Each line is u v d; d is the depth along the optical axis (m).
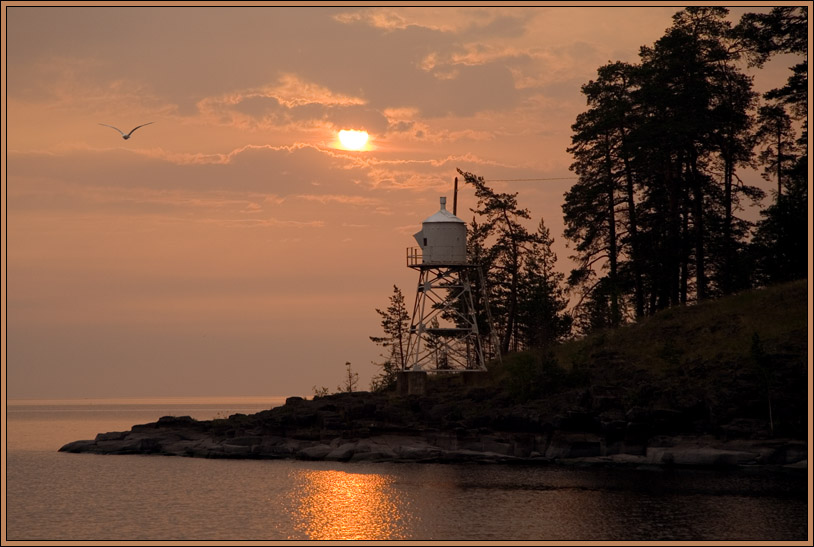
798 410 141.12
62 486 154.12
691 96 181.75
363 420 172.38
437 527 111.75
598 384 158.62
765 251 181.38
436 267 190.50
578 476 139.38
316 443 172.62
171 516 125.50
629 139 185.25
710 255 195.62
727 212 188.50
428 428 165.75
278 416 182.25
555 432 154.00
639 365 161.88
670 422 148.25
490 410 163.75
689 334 165.75
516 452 156.00
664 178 193.25
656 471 140.88
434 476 143.88
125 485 152.00
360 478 145.00
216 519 122.62
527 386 165.38
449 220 190.25
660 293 192.75
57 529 120.25
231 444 179.50
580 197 197.62
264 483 145.75
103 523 123.19
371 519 117.62
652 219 194.88
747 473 136.50
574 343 180.62
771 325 158.88
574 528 108.00
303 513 123.19
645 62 196.50
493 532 108.06
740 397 145.50
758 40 174.00
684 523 108.25
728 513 112.12
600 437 151.88
